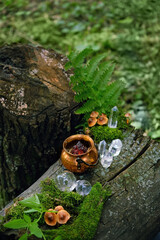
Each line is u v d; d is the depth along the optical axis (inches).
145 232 60.0
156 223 61.7
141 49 144.4
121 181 66.7
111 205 62.1
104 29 153.3
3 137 77.5
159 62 138.1
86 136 70.8
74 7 165.2
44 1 167.3
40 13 160.9
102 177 68.1
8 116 73.3
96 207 60.6
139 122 112.6
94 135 78.2
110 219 59.6
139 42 147.5
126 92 125.3
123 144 75.7
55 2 167.5
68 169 68.6
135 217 60.5
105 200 62.6
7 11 161.9
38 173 85.5
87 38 147.8
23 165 82.0
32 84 76.8
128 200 63.1
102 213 60.6
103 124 81.0
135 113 117.0
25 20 156.9
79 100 77.0
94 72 79.0
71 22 156.9
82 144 69.5
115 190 64.8
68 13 161.2
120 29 154.3
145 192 64.7
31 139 77.3
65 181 64.7
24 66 81.5
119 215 60.4
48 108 75.2
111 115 78.4
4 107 73.2
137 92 125.7
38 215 59.4
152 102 121.9
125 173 68.3
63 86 80.7
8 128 75.6
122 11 162.1
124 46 144.9
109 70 78.9
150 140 76.2
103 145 72.8
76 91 78.4
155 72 134.2
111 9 162.6
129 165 70.6
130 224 59.3
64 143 69.6
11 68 78.0
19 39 142.8
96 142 77.4
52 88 79.2
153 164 70.3
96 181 67.4
